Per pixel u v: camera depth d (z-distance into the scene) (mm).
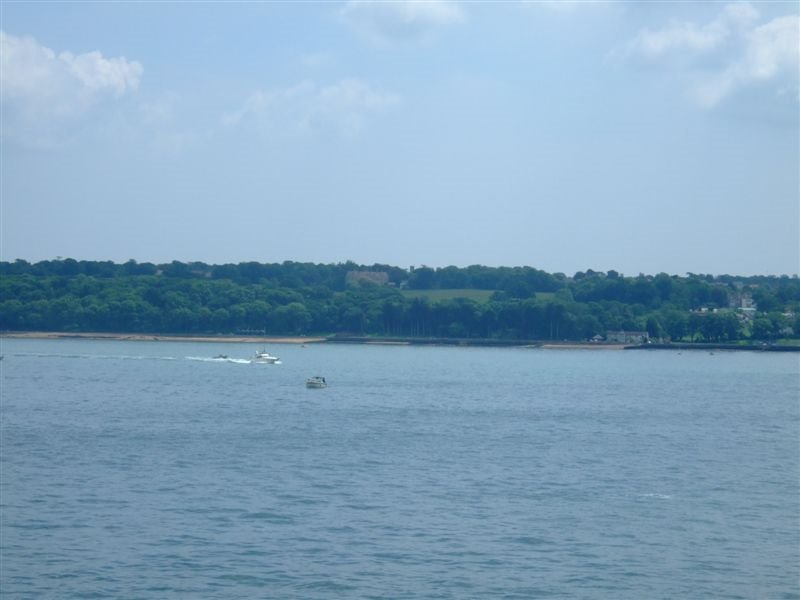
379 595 71188
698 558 80875
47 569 75875
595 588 73500
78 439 143375
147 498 99750
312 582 73625
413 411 194250
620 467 123125
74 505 96188
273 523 89812
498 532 87562
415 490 105625
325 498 100625
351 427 163250
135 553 80062
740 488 109312
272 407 198625
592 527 89812
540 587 73500
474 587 73188
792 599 71812
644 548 83438
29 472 114188
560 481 112250
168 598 70062
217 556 79500
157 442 140750
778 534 88312
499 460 127250
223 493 102562
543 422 176875
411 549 82062
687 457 132875
